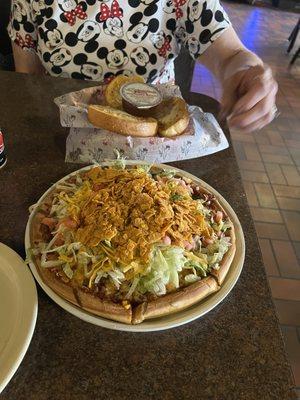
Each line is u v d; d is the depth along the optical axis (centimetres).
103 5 97
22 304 48
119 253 51
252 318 52
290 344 132
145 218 54
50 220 59
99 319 49
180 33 109
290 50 364
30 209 64
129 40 103
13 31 108
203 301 52
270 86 81
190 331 50
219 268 54
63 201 61
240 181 77
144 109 81
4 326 47
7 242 60
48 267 53
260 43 379
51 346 47
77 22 99
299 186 204
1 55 147
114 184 60
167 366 46
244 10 467
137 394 43
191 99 103
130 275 51
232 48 101
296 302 147
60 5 97
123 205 56
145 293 51
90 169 69
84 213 56
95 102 89
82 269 52
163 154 79
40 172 75
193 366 46
